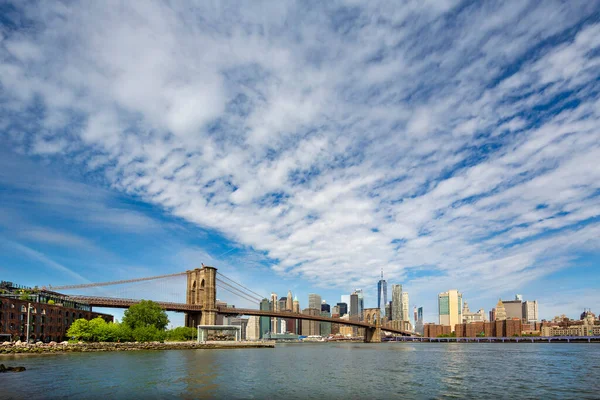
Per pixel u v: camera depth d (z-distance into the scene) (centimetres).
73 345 14488
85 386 6366
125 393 5866
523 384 7431
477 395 6262
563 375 8912
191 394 5922
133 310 18325
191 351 15725
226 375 8006
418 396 6119
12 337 13900
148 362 10162
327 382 7381
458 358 14638
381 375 8594
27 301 14638
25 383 6606
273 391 6334
